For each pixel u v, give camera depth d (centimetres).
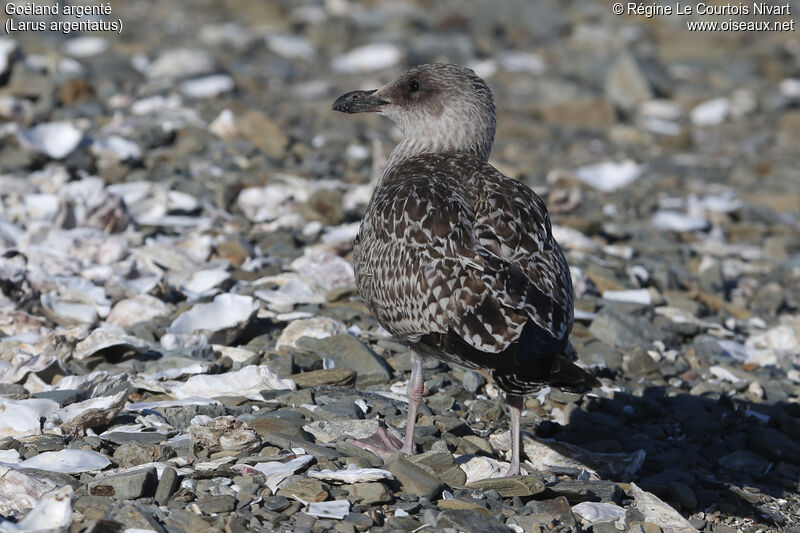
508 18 3944
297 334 1145
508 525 780
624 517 831
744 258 1845
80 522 725
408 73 1034
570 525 794
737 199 2206
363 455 872
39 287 1209
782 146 2794
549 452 954
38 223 1373
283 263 1409
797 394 1226
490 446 944
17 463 815
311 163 1894
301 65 3145
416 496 812
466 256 799
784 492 968
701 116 3006
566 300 816
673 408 1120
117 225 1448
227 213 1617
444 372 1115
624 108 3052
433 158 955
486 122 1020
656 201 2083
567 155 2511
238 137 1977
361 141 2145
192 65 2541
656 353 1276
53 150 1722
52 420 892
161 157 1839
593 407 1099
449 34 3588
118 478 772
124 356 1069
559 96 3045
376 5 3919
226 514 757
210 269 1320
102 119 2030
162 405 937
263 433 897
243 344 1149
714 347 1331
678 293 1530
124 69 2452
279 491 793
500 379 781
